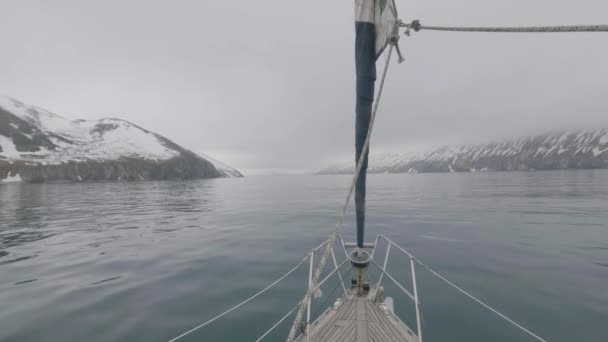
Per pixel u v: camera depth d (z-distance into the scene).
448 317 8.02
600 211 24.98
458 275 10.98
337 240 17.30
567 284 9.93
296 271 11.98
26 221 25.77
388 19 3.96
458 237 16.95
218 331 7.59
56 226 23.09
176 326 7.84
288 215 27.89
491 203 32.78
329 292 9.87
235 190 74.00
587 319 7.71
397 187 73.31
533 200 34.25
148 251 15.26
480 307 8.53
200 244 16.62
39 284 10.85
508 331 7.32
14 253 15.21
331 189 78.31
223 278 11.27
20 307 8.98
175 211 32.03
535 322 7.65
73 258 14.18
